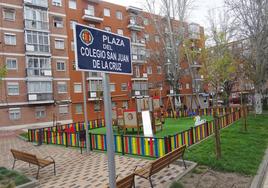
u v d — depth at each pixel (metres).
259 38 21.78
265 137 12.48
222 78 30.50
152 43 39.06
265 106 28.94
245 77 29.78
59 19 31.45
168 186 6.41
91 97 33.41
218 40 29.53
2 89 26.41
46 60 29.66
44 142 15.54
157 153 9.87
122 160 9.73
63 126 19.48
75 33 3.02
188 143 10.97
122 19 39.59
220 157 8.59
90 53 3.20
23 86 27.95
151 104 15.77
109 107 3.42
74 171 8.77
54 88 30.36
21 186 7.10
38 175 8.52
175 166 8.24
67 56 31.75
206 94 43.03
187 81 45.06
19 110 27.56
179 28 30.86
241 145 10.48
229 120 17.47
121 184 5.09
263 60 22.72
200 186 6.54
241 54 26.02
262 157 9.03
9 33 27.28
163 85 43.12
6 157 12.01
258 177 7.09
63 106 31.03
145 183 6.91
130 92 36.09
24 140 17.47
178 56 31.20
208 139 11.96
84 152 11.80
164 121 21.19
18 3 28.06
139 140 10.41
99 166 9.16
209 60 30.31
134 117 15.70
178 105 30.64
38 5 29.09
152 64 42.34
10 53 27.19
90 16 34.44
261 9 21.41
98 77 33.97
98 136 12.02
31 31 28.52
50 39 30.36
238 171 7.50
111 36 3.55
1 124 26.19
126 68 3.80
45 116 29.53
